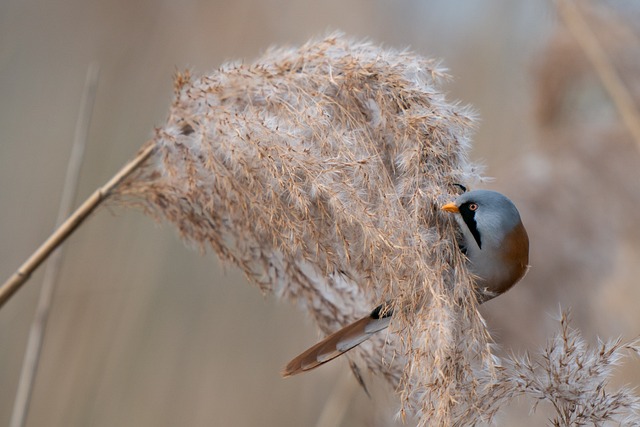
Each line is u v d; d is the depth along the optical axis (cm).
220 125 546
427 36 1397
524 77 1177
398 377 565
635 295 1002
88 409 1102
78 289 1161
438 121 516
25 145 1295
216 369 1227
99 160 1290
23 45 1360
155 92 1357
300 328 1293
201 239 591
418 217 503
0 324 1147
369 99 537
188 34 1378
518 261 515
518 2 1385
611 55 1076
